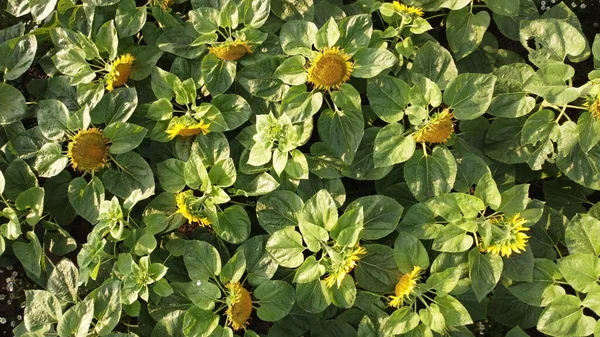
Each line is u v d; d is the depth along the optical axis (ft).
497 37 14.07
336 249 10.30
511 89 11.39
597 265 10.44
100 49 11.82
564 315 10.50
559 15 12.68
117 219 10.55
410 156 10.73
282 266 11.17
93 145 11.04
